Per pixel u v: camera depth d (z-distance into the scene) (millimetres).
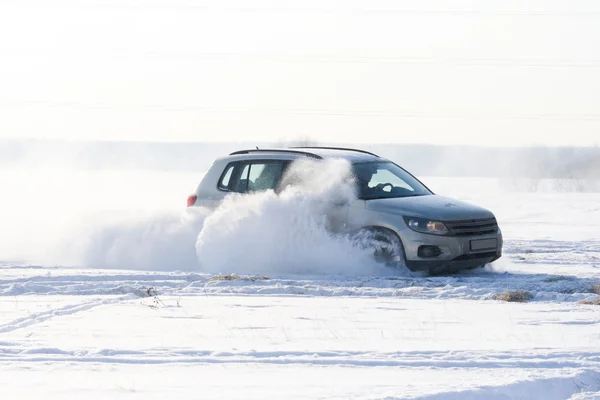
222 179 23906
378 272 21375
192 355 11539
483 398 9469
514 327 13680
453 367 10844
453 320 14344
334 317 14641
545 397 9898
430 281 19719
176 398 9133
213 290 18281
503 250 28766
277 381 9961
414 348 11969
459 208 21703
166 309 15516
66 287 18750
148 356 11430
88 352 11641
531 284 19156
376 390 9492
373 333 13125
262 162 23562
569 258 25953
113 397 9164
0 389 9516
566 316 14758
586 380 10406
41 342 12328
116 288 18375
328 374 10367
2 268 23109
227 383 9836
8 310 15398
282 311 15312
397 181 23281
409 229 21062
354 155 23844
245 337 12812
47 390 9469
